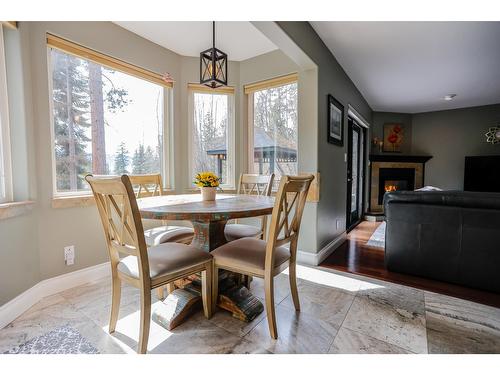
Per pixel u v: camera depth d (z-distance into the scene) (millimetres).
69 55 2191
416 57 3072
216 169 3404
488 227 2020
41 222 1971
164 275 1382
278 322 1651
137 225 1259
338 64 3254
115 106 2572
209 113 3352
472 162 5293
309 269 2604
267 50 3057
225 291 1797
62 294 2023
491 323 1643
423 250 2291
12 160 1834
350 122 4223
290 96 3055
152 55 2828
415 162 5770
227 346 1424
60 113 2145
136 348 1409
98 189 1359
